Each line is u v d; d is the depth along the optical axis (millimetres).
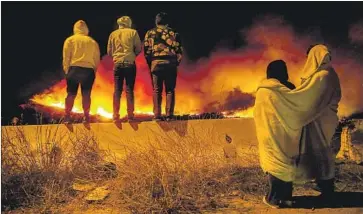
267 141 6566
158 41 7926
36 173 7469
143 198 6715
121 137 8047
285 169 6531
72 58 8117
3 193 7008
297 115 6555
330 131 6750
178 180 6973
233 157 7785
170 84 8023
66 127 8117
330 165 6715
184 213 6473
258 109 6648
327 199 6773
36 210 6723
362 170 7641
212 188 7105
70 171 7582
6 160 7480
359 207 6516
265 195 6883
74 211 6637
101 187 7359
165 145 7672
